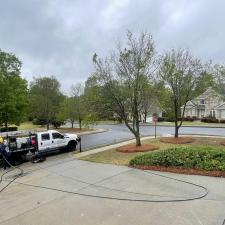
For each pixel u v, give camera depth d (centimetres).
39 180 1223
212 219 679
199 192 885
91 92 1925
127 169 1286
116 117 2008
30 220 753
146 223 681
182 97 2303
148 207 782
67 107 4388
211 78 2259
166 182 1026
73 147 2283
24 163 1780
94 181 1115
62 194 970
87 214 767
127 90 1855
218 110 5850
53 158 1931
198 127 4253
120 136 3325
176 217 703
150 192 916
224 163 1130
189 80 2236
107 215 749
